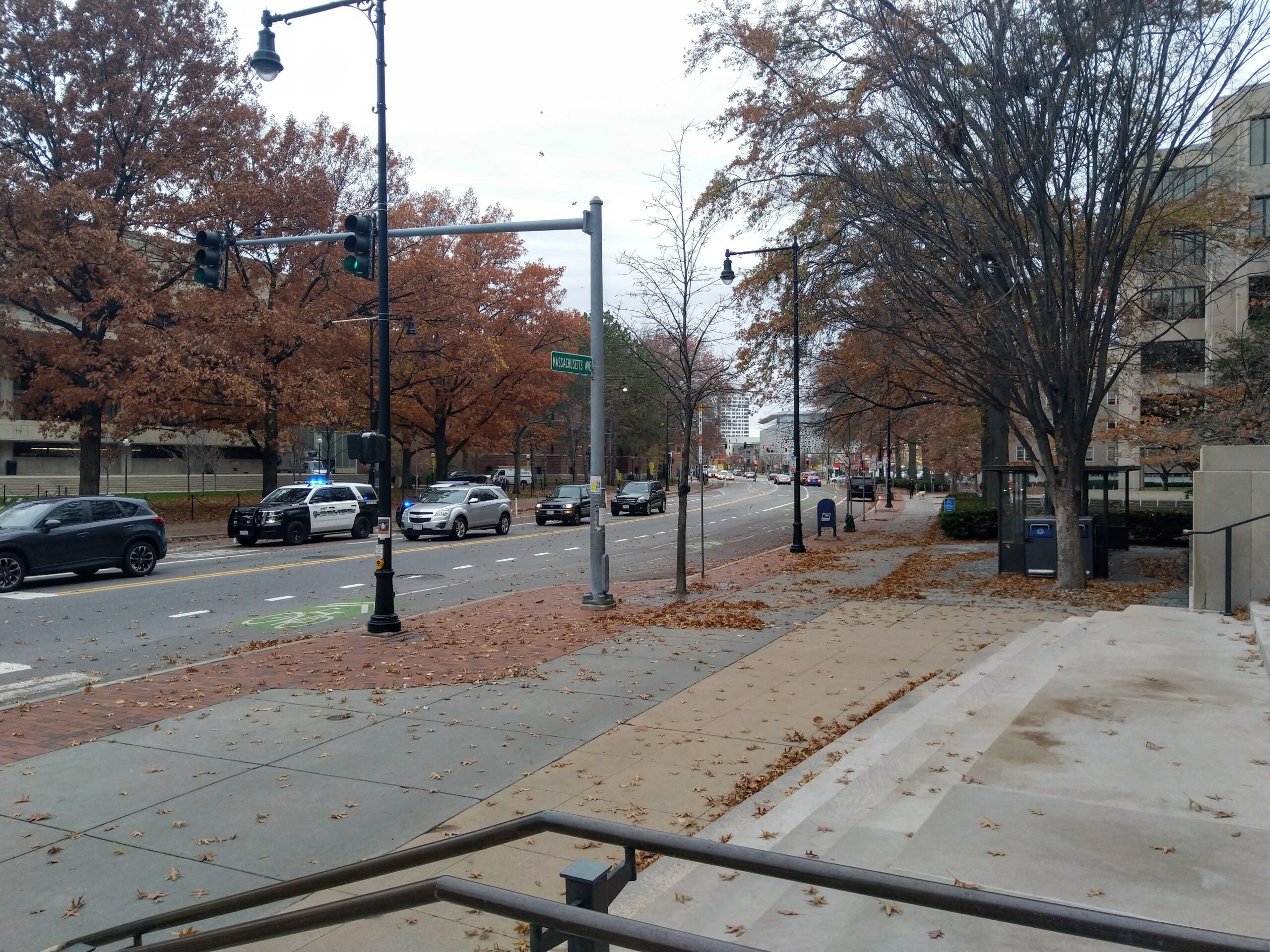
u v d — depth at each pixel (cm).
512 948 411
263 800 614
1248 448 1169
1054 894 380
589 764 665
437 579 1947
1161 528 2214
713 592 1608
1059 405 1418
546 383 5059
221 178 3259
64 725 798
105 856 530
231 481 6322
